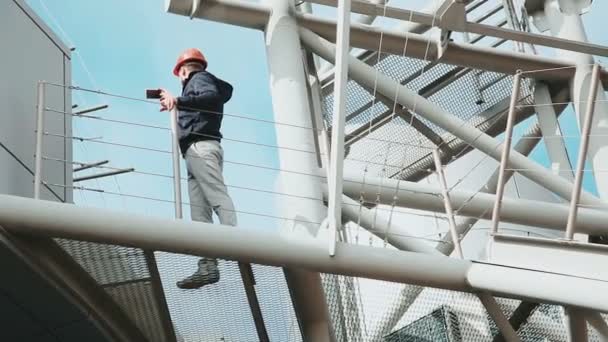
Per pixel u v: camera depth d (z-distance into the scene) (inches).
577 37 598.2
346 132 655.8
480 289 402.3
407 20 535.2
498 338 462.9
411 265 400.2
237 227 388.2
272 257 388.2
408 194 524.7
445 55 569.0
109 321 418.0
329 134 633.0
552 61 586.2
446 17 532.4
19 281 383.9
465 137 544.7
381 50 565.3
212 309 422.6
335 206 400.2
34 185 410.3
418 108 545.0
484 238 645.3
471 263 405.4
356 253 395.9
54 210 372.2
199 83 427.8
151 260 395.9
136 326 427.2
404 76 639.8
